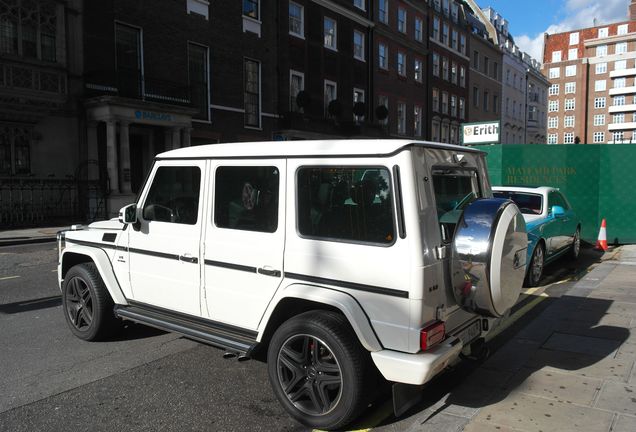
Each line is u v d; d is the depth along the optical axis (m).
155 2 19.38
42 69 15.98
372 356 3.08
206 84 21.81
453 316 3.39
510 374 4.18
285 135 26.14
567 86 98.81
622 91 94.50
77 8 17.14
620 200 11.42
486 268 3.12
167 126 19.36
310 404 3.40
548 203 8.38
